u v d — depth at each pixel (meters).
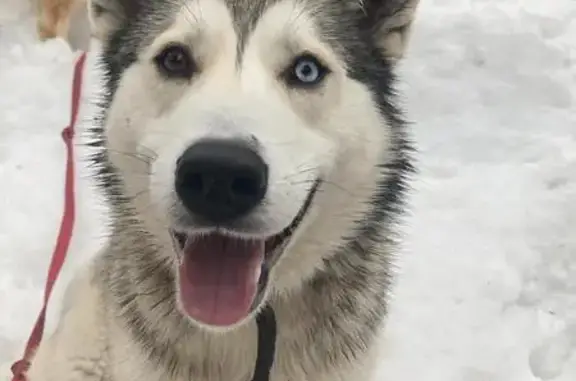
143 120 0.65
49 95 1.16
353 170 0.66
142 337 0.69
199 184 0.58
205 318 0.62
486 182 1.07
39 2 1.25
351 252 0.69
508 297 0.95
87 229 0.98
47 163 1.07
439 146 1.11
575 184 1.06
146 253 0.68
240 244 0.63
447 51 1.22
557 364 0.90
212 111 0.60
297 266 0.67
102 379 0.76
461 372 0.88
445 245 0.99
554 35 1.25
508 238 1.00
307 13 0.65
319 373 0.70
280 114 0.61
